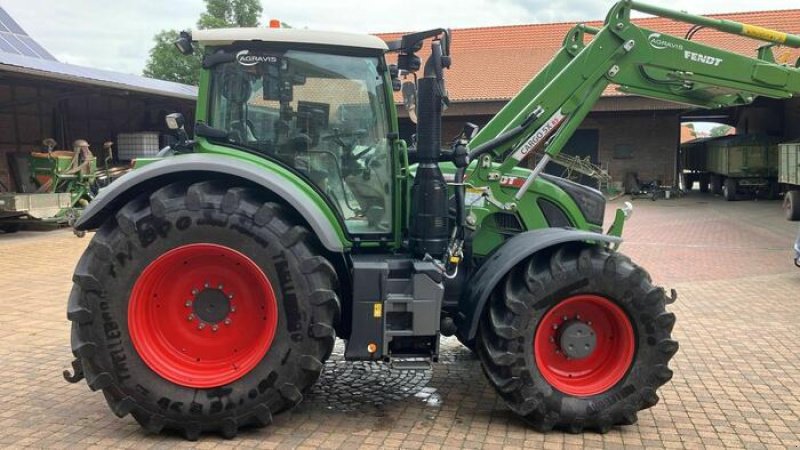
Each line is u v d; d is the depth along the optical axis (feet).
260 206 11.66
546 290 12.16
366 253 13.35
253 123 12.73
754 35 14.58
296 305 11.55
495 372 12.47
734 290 26.09
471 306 12.49
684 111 78.18
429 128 12.41
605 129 80.38
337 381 15.10
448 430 12.48
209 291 12.07
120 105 62.34
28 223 43.52
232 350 12.16
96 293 11.51
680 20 14.44
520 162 14.44
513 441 12.05
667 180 79.00
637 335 12.48
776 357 17.34
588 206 15.34
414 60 13.48
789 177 53.36
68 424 12.48
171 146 14.23
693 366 16.61
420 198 12.60
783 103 79.87
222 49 12.49
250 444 11.68
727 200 72.18
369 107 12.92
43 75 41.63
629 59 14.28
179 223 11.45
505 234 15.06
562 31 85.76
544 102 14.15
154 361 11.68
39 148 51.90
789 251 36.65
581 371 12.88
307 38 12.30
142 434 12.05
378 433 12.26
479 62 81.87
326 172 12.94
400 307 12.06
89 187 46.75
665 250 37.37
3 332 18.84
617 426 12.87
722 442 12.19
